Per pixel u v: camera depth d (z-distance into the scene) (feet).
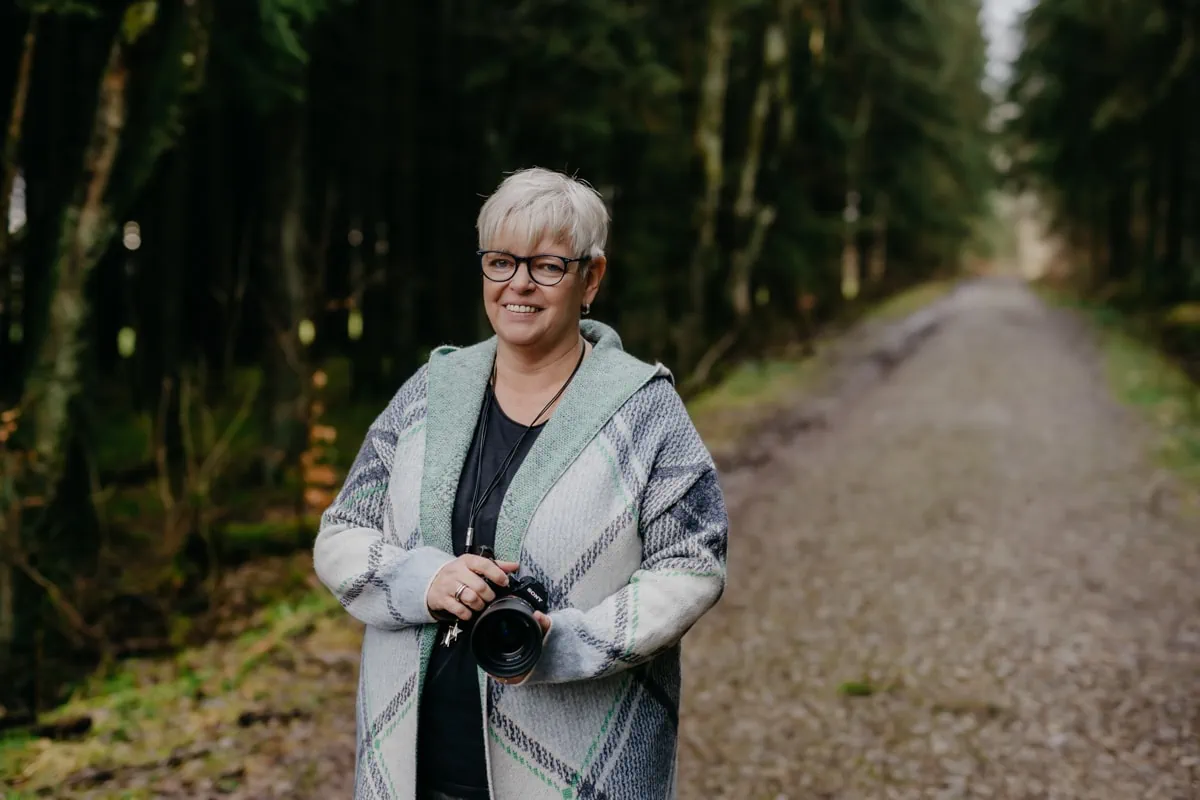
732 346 48.03
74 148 16.48
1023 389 42.22
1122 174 69.62
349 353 43.14
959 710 12.94
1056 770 11.34
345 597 5.29
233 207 35.12
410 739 5.16
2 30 19.29
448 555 5.11
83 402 17.04
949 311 91.40
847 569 19.12
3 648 13.61
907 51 75.41
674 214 43.21
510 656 4.77
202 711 12.66
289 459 26.66
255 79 19.21
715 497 5.34
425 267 41.83
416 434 5.48
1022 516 22.66
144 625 16.21
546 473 5.16
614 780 5.19
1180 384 40.14
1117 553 19.70
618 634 4.90
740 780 11.35
